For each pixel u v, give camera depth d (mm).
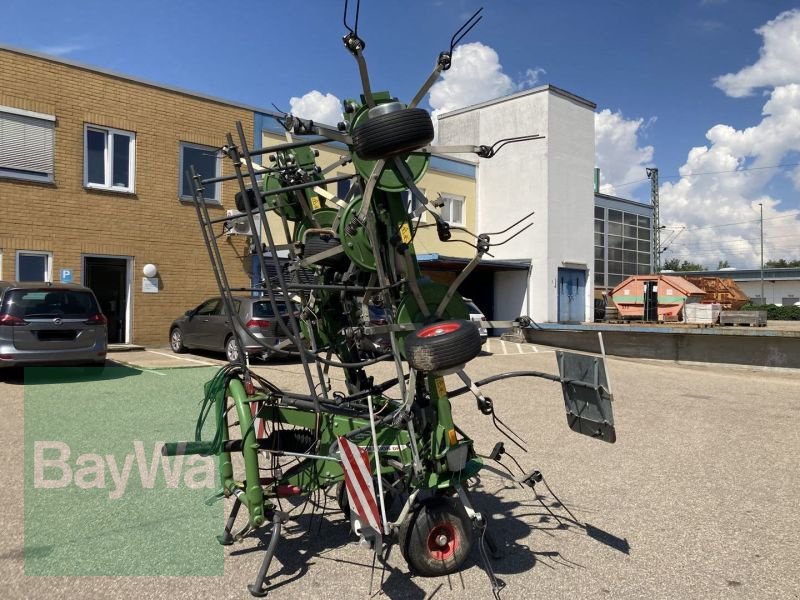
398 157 3842
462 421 8367
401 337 4023
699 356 17422
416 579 3838
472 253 25688
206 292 16188
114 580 3680
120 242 14844
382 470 4145
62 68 13977
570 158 26266
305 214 4844
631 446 7223
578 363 4273
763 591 3744
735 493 5566
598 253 33000
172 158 15648
